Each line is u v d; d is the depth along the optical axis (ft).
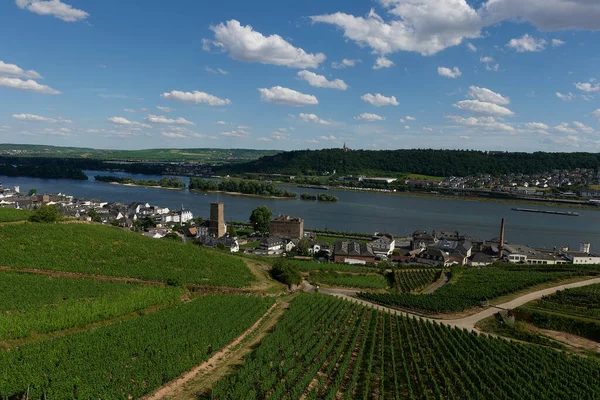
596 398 182.19
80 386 142.61
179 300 263.49
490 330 285.84
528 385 188.75
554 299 333.21
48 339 178.60
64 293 230.48
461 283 405.39
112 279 278.05
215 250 454.81
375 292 397.39
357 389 183.62
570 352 250.16
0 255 270.05
